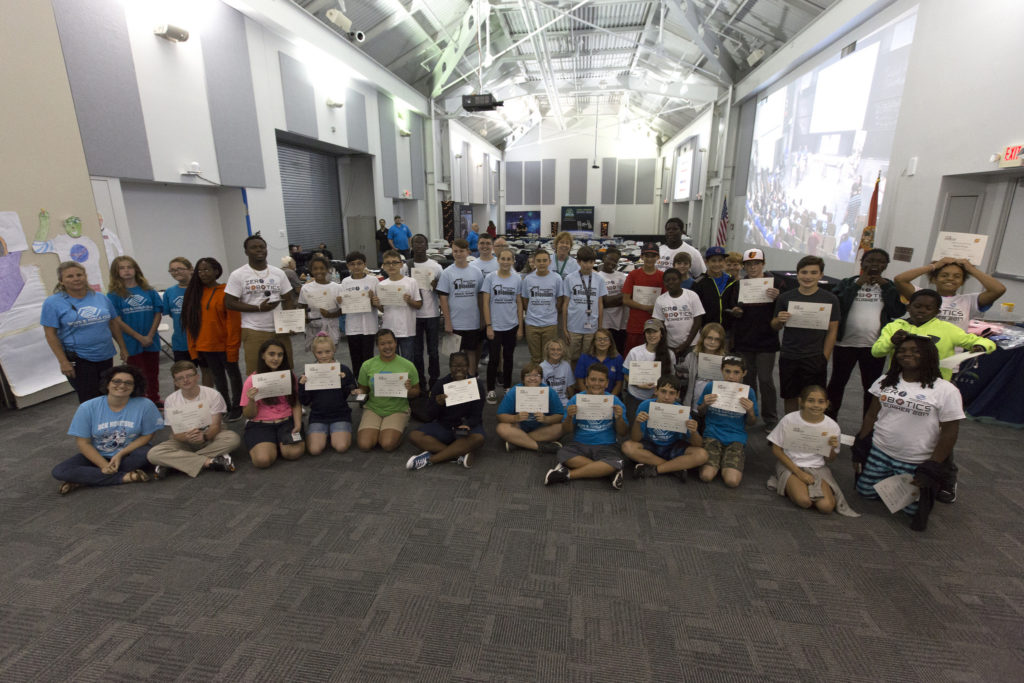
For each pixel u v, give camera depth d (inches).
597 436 115.2
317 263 155.6
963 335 101.7
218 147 242.1
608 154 904.9
